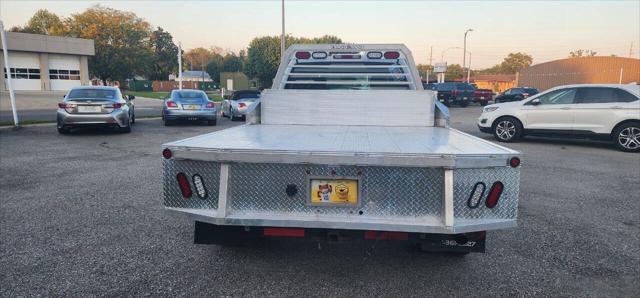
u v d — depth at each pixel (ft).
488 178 9.36
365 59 19.36
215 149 9.54
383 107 15.85
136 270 11.87
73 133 42.78
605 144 39.09
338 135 12.63
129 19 224.74
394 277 11.64
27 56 151.12
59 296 10.40
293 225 9.49
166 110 50.85
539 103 38.55
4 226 15.28
